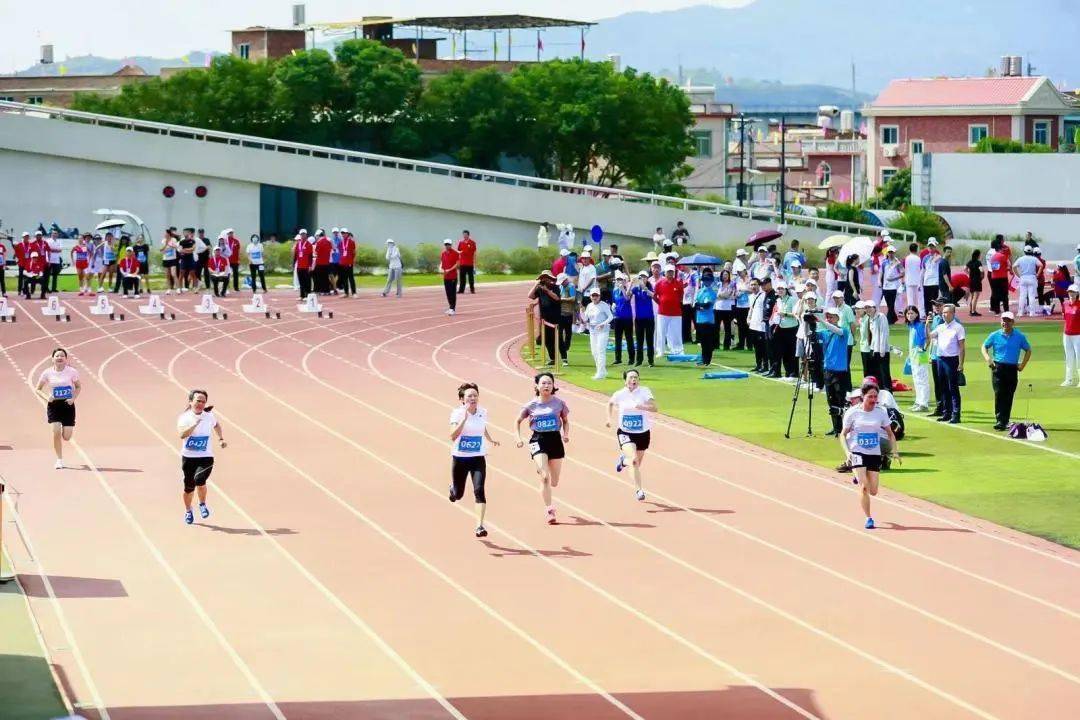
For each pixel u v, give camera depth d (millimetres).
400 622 17078
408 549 20281
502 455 26719
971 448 27469
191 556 19922
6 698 14531
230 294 55938
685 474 25172
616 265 42281
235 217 75000
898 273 46125
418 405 32031
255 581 18734
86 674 15344
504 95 89188
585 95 90438
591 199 78312
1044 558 19875
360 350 40906
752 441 28047
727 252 71250
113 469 25391
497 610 17531
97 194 73125
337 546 20422
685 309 42031
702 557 19875
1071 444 27812
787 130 170125
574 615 17328
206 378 35719
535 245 78500
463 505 22859
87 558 19812
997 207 84000
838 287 42094
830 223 79625
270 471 25281
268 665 15609
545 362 37750
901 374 36469
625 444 23109
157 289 57500
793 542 20688
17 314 48562
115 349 40750
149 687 14953
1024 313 49719
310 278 54375
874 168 118188
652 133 92188
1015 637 16531
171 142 73625
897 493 23766
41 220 72562
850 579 18828
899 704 14453
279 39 115688
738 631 16750
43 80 122062
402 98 87625
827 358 28125
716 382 35438
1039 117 114250
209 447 21688
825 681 15117
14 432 28688
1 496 19000
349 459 26312
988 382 35531
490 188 77625
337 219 76375
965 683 15055
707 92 125688
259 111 86688
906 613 17422
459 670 15438
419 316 49344
